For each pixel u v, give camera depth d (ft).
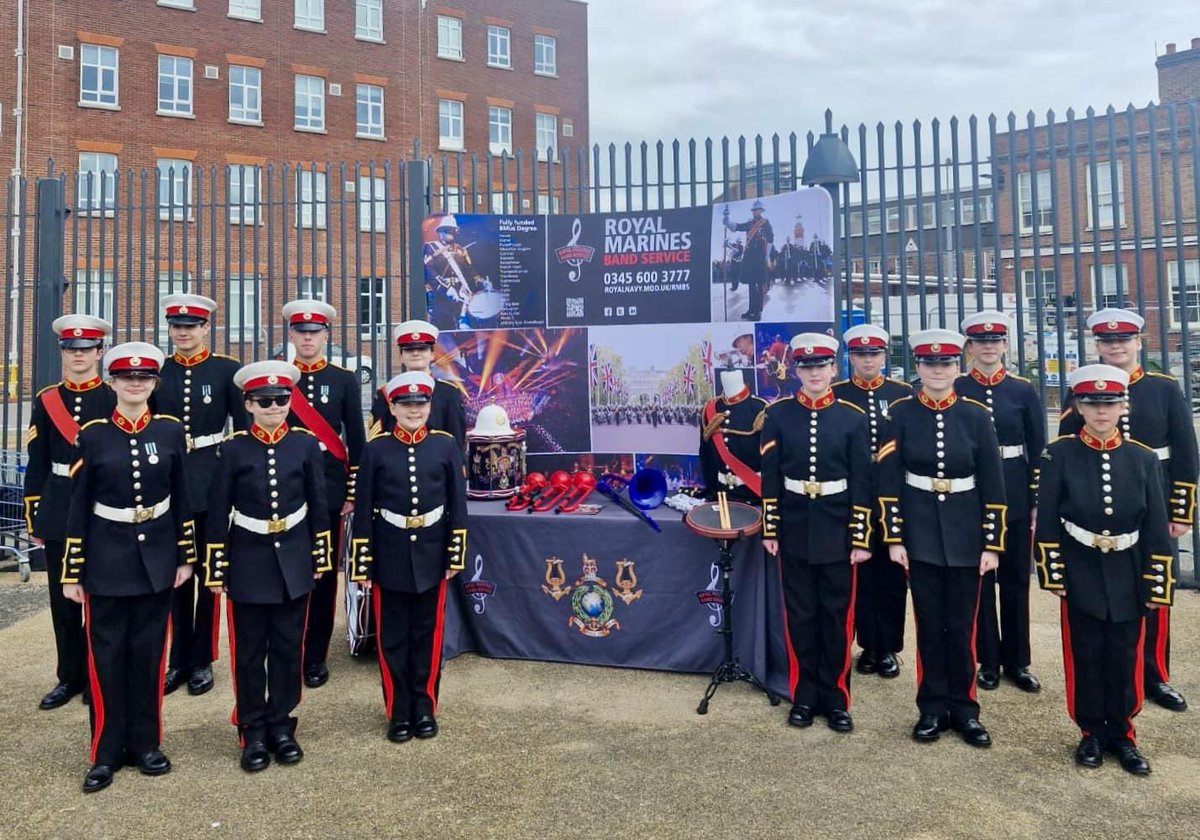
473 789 11.60
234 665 12.68
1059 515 12.35
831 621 13.60
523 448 18.38
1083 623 12.15
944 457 13.00
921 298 20.86
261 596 12.42
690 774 11.94
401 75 90.43
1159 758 12.27
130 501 12.14
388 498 13.39
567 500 17.12
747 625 15.21
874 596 15.76
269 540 12.58
